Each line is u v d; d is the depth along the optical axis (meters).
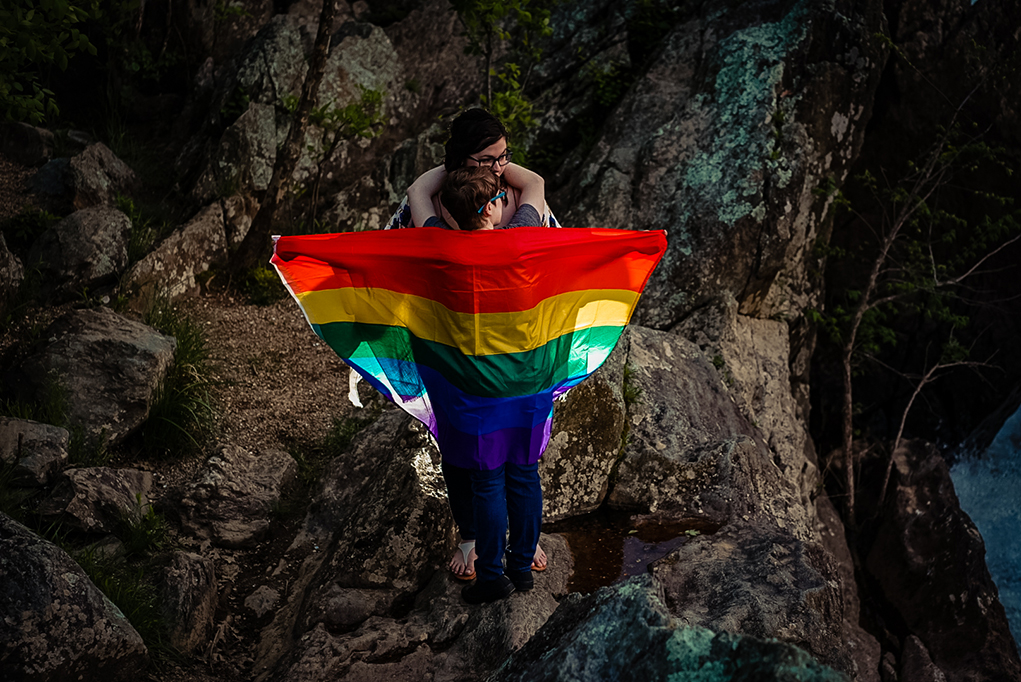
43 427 4.12
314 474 4.81
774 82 6.80
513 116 7.17
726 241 6.38
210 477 4.33
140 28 7.92
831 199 6.96
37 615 2.55
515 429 2.76
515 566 3.05
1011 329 7.85
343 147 7.54
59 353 4.65
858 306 6.82
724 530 3.78
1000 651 5.38
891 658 5.48
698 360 5.27
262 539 4.16
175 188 7.20
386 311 2.81
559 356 2.86
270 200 6.57
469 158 2.73
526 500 2.89
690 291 6.32
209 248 6.63
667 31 8.12
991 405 7.99
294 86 7.45
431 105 8.13
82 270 5.74
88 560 3.44
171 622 3.27
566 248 2.66
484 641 3.06
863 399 7.91
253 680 3.24
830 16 7.03
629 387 4.52
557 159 7.79
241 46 8.30
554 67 8.13
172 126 7.93
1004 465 7.52
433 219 2.70
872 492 6.92
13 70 5.70
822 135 6.85
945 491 6.43
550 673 1.93
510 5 6.95
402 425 4.81
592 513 4.04
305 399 5.54
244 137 7.10
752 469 4.22
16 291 5.41
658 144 7.03
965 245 7.71
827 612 3.19
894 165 7.49
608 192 6.87
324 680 2.96
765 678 1.55
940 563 5.88
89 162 6.63
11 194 6.39
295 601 3.74
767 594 3.12
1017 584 6.87
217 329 6.10
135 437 4.78
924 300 7.67
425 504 3.70
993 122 7.47
